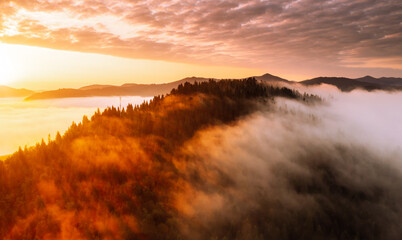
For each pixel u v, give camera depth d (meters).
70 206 112.56
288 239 127.12
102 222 108.69
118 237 104.25
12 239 100.06
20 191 118.00
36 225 103.25
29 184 121.31
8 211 108.19
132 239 104.25
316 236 132.62
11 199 112.69
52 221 105.06
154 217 115.31
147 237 106.31
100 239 102.75
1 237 100.00
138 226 109.19
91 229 104.81
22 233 101.50
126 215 114.00
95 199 119.88
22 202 111.56
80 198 119.25
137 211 116.38
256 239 118.19
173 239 107.19
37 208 109.81
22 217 106.88
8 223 104.25
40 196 116.62
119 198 121.69
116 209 115.88
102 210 113.75
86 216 110.69
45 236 100.75
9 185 118.69
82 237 101.94
